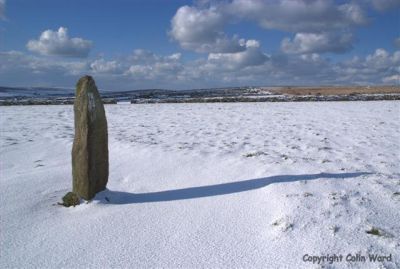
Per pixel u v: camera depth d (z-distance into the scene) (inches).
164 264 159.3
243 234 179.6
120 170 297.6
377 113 676.7
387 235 165.9
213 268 154.7
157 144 396.2
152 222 196.9
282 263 153.8
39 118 694.5
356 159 308.8
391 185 230.1
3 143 439.2
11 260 167.8
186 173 278.8
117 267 159.0
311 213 188.5
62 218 207.3
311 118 623.5
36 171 301.4
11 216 209.6
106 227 193.5
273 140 414.6
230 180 255.3
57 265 162.9
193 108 881.5
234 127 531.5
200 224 192.2
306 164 287.7
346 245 159.9
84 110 221.1
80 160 222.2
